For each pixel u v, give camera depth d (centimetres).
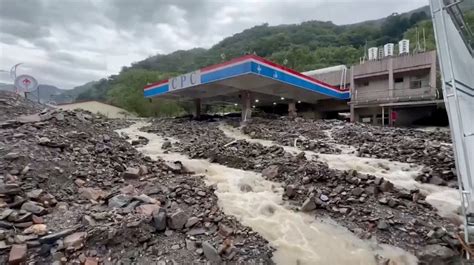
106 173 631
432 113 2045
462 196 436
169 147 1139
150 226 444
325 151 1046
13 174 503
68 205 475
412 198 620
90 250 375
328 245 478
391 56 2078
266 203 596
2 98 1077
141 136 1368
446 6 470
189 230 462
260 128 1446
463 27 523
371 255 459
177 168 755
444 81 457
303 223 533
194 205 541
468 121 461
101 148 750
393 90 2033
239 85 1773
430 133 1316
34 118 834
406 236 497
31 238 369
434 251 458
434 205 607
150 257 394
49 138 685
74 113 994
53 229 399
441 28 460
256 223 520
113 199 498
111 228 405
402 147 1008
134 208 477
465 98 479
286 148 1076
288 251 457
